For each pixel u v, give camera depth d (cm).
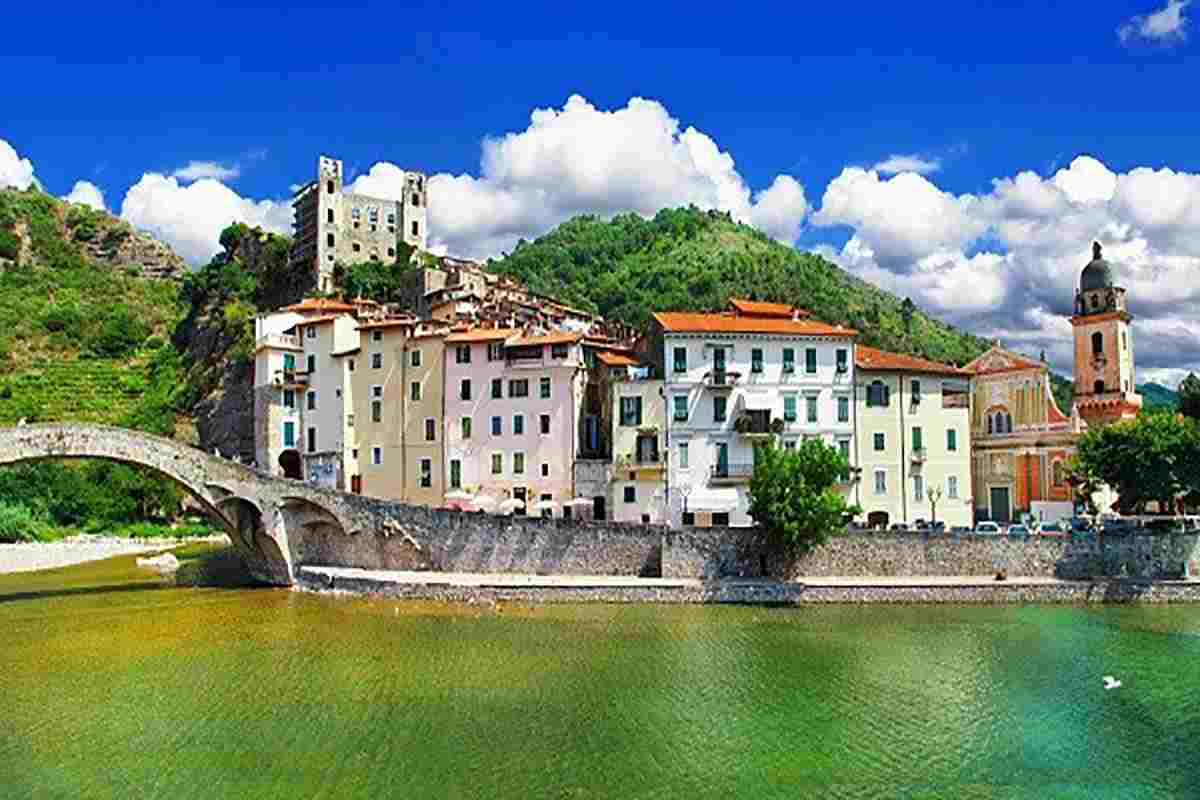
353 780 3419
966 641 5691
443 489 9406
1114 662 5212
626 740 3869
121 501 13762
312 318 10950
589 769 3538
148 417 15500
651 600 6875
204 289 18138
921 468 9025
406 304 14562
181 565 9738
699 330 8606
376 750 3731
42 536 12206
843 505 7181
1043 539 7406
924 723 4131
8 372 18238
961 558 7375
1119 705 4416
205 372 15825
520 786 3369
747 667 5041
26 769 3538
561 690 4581
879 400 8988
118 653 5359
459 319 10788
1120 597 7031
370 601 7012
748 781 3438
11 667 5056
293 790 3328
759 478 7331
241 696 4472
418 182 18300
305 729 3991
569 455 8938
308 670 4947
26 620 6438
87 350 19725
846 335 8869
